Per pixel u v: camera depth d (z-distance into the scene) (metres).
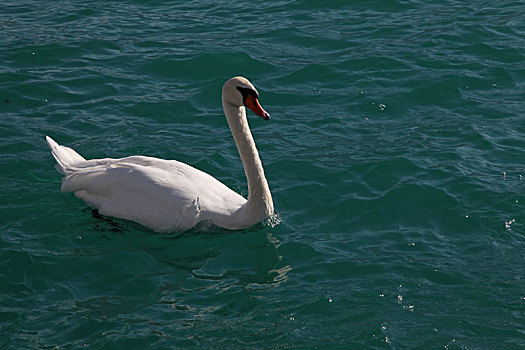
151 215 11.13
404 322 9.20
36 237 11.00
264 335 9.00
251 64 16.81
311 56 17.20
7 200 11.84
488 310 9.38
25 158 13.08
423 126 14.30
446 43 17.47
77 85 15.95
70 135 13.99
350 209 11.85
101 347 8.76
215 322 9.24
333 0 20.27
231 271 10.40
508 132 13.90
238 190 12.42
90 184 11.54
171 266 10.49
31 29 18.77
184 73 16.58
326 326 9.15
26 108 14.98
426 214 11.63
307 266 10.44
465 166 12.80
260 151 13.58
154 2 20.86
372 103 15.16
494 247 10.72
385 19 19.05
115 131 14.20
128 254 10.72
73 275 10.21
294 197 12.20
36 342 8.85
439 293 9.72
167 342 8.85
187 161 13.18
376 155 13.30
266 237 11.19
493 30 18.05
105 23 19.31
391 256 10.58
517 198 11.79
